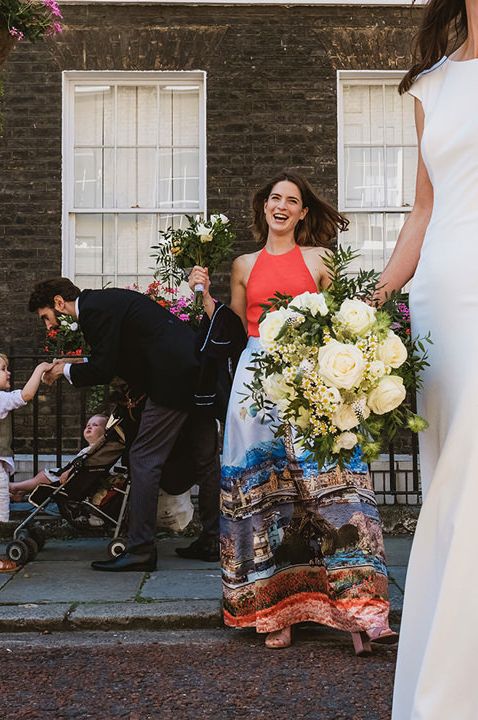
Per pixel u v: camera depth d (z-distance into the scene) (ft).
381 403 6.71
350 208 27.37
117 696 11.79
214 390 18.29
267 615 13.93
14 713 11.16
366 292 7.63
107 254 27.25
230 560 14.32
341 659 13.25
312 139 26.63
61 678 12.60
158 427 18.33
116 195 27.32
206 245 15.87
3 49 16.30
